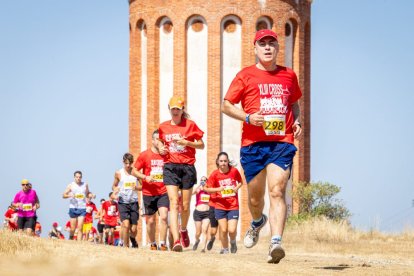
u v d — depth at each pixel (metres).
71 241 16.67
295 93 14.19
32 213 31.80
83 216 33.66
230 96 13.99
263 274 12.23
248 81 13.98
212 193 25.56
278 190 13.72
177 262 12.60
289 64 49.97
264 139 13.84
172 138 20.36
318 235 37.28
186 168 20.39
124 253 13.66
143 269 9.52
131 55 51.00
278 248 13.54
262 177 14.11
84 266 9.34
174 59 48.50
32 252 12.11
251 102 13.99
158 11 49.03
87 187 33.78
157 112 49.31
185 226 21.39
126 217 26.62
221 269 12.38
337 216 44.75
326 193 45.19
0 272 8.62
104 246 15.50
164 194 23.00
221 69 48.34
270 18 48.81
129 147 50.94
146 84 49.81
